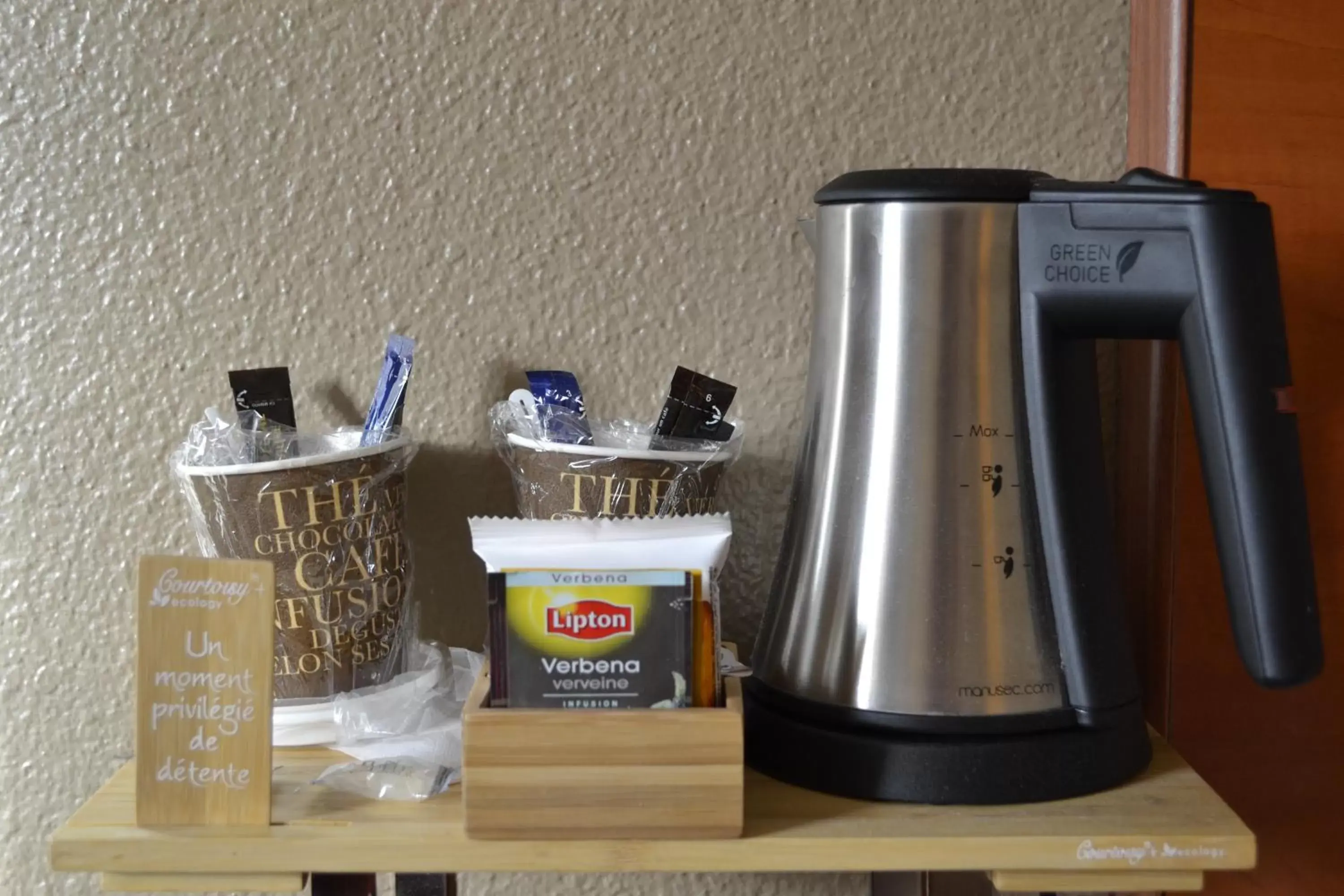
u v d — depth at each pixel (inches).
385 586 23.2
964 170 21.2
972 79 26.5
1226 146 25.6
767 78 26.4
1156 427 26.1
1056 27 26.5
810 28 26.3
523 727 19.3
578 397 24.7
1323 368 26.1
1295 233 25.9
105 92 25.8
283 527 21.9
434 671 24.0
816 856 19.2
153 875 19.9
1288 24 25.4
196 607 20.0
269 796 20.0
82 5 25.5
